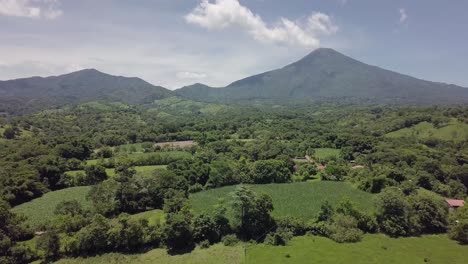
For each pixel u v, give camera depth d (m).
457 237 65.12
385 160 124.62
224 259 58.47
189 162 114.56
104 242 61.78
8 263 56.75
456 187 98.06
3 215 63.84
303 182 105.25
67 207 74.06
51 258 59.97
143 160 124.06
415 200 71.81
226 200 86.31
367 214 70.25
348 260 56.75
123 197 80.56
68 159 120.94
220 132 198.62
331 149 155.62
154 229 65.38
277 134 187.12
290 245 62.97
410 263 55.75
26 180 92.31
